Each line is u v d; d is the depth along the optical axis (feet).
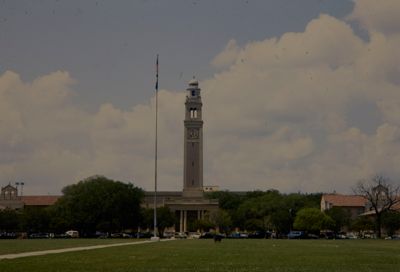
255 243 447.42
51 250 280.92
